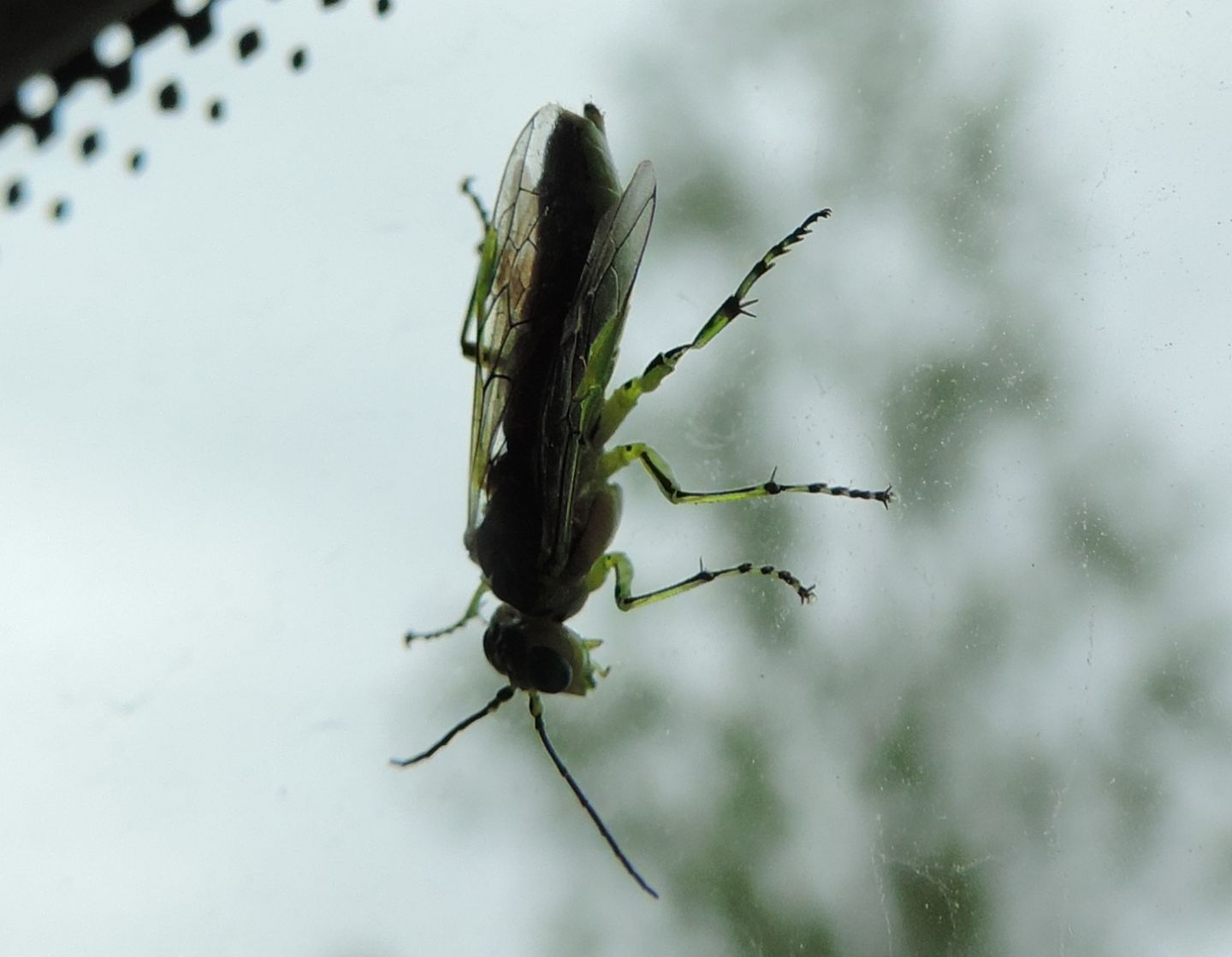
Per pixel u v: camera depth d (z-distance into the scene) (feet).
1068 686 0.29
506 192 0.29
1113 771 0.29
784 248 0.29
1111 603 0.29
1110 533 0.29
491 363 0.29
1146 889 0.29
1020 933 0.29
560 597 0.29
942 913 0.29
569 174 0.29
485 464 0.29
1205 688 0.29
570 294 0.29
